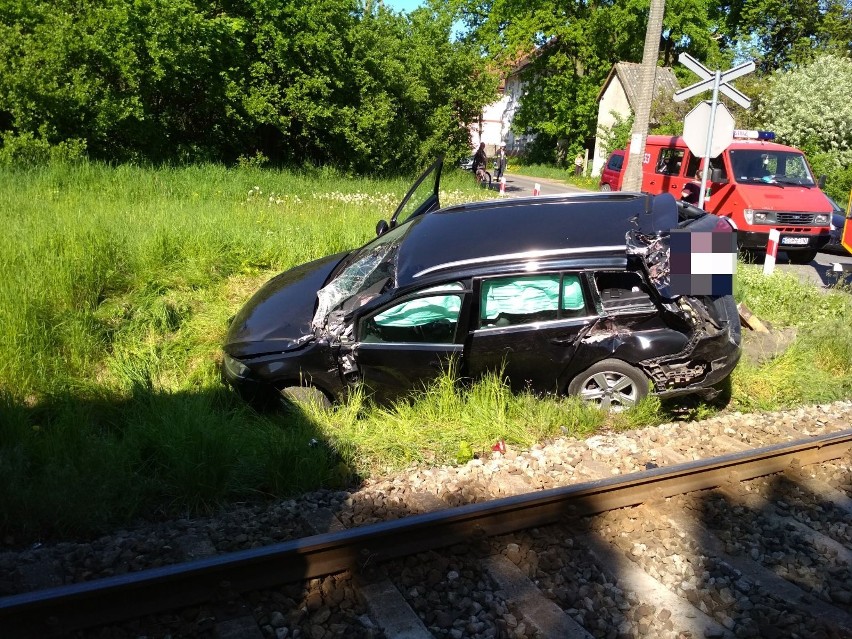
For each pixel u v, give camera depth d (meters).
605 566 4.00
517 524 4.28
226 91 19.69
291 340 6.11
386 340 5.99
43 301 7.29
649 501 4.65
